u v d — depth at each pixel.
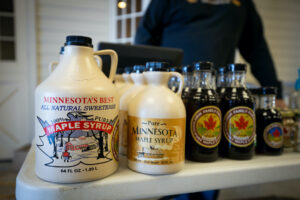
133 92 0.57
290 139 0.68
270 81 1.39
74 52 0.42
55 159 0.39
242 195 1.46
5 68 2.64
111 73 0.49
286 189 1.56
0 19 2.60
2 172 2.17
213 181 0.47
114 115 0.43
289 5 3.36
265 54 1.42
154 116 0.43
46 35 2.74
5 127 2.69
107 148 0.42
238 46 1.56
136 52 0.74
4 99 2.66
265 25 3.29
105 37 2.91
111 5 2.85
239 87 0.57
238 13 1.31
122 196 0.41
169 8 1.32
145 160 0.44
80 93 0.38
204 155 0.52
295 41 3.45
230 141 0.55
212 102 0.52
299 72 0.85
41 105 0.39
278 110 0.65
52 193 0.38
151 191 0.43
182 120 0.46
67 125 0.38
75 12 2.79
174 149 0.45
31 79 2.72
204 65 0.51
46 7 2.71
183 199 0.91
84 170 0.39
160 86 0.47
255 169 0.50
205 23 1.27
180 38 1.28
